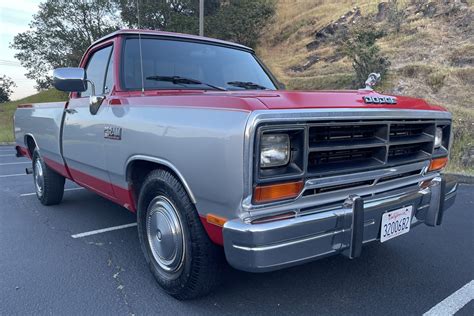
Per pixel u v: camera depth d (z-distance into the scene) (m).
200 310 2.69
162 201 2.74
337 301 2.83
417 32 17.88
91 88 3.82
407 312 2.69
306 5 29.47
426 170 2.98
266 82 3.93
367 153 2.50
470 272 3.32
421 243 3.99
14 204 5.56
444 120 3.05
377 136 2.50
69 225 4.57
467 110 11.39
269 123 1.96
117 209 5.24
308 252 2.15
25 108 5.50
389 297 2.89
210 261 2.51
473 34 16.19
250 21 27.08
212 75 3.60
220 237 2.27
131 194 3.12
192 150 2.26
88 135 3.49
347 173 2.30
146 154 2.68
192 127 2.27
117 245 3.93
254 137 1.94
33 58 33.75
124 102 3.03
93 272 3.30
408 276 3.23
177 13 28.16
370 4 22.95
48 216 4.93
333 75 17.56
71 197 5.91
